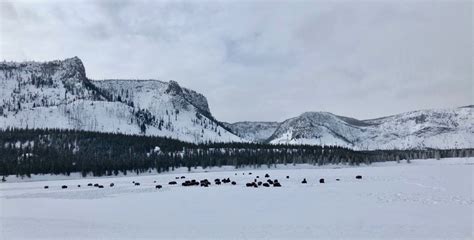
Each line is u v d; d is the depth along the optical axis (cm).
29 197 6888
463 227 2930
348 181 8506
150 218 3762
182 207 4675
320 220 3391
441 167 13038
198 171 19325
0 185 12131
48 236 2848
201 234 2836
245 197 5697
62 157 19375
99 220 3666
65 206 5112
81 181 13450
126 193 7250
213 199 5559
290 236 2691
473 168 11669
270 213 3941
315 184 7969
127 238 2739
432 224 3070
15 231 3067
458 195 5088
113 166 17925
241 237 2700
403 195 5269
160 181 11719
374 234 2702
